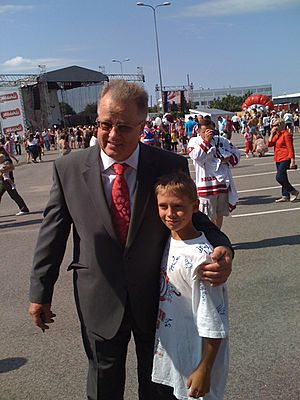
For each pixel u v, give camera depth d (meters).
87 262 2.20
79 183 2.19
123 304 2.18
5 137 33.50
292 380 3.15
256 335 3.76
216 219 6.07
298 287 4.68
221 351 2.12
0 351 3.83
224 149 5.88
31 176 18.73
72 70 42.03
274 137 9.05
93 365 2.32
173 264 2.11
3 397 3.19
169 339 2.15
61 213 2.28
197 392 2.00
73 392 3.20
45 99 42.19
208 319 2.00
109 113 2.03
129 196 2.16
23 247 7.26
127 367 3.43
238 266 5.43
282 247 6.06
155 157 2.23
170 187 2.05
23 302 4.89
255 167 14.89
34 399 3.15
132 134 2.07
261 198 9.72
